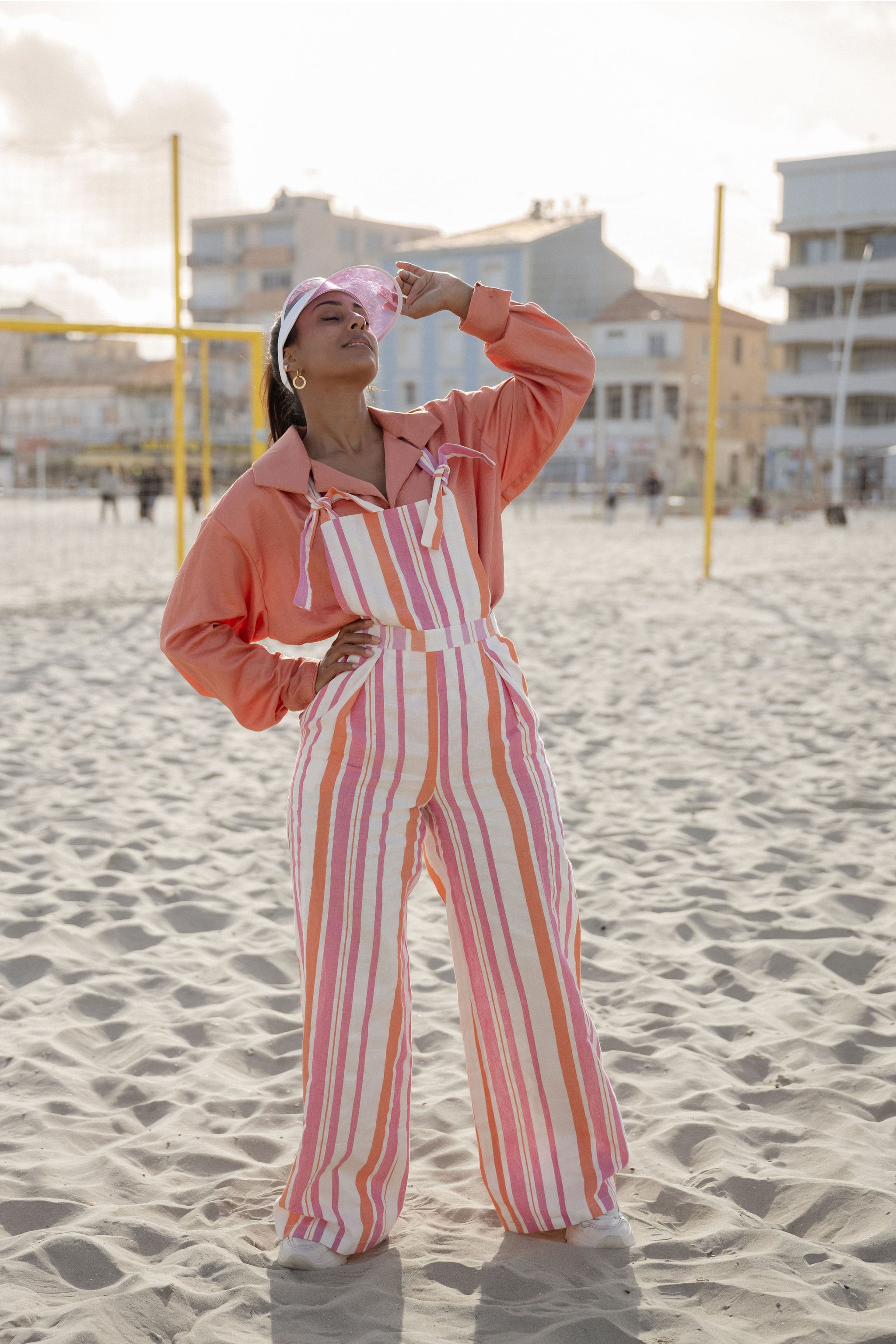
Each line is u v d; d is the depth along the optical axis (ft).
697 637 34.76
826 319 177.99
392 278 7.81
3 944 13.25
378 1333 6.85
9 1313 7.00
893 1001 11.76
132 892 14.82
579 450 191.83
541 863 7.42
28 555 64.90
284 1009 11.91
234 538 7.47
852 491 152.46
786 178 177.99
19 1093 10.05
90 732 23.36
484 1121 7.79
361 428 7.61
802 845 16.55
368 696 7.27
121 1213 8.15
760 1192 8.48
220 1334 6.82
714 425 51.70
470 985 7.66
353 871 7.29
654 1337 6.84
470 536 7.44
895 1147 9.02
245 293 221.87
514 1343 6.76
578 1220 7.68
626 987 12.24
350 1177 7.50
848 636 34.55
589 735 23.22
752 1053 10.68
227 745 22.56
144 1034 11.14
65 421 188.24
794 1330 6.89
